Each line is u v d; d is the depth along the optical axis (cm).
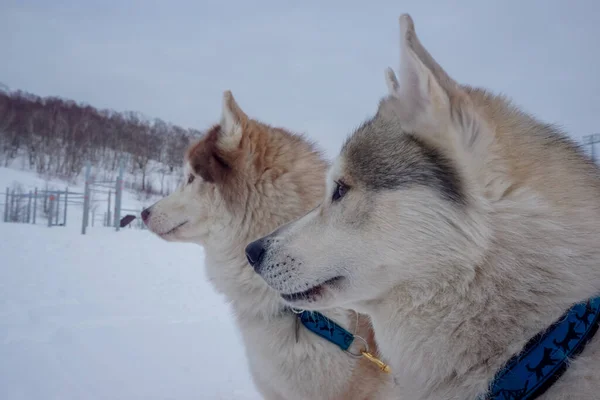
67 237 318
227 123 63
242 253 60
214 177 64
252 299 57
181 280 170
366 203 34
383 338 35
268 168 60
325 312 53
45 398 66
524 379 28
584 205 31
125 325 104
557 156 33
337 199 37
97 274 171
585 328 28
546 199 31
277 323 55
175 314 118
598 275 30
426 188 32
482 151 31
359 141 37
